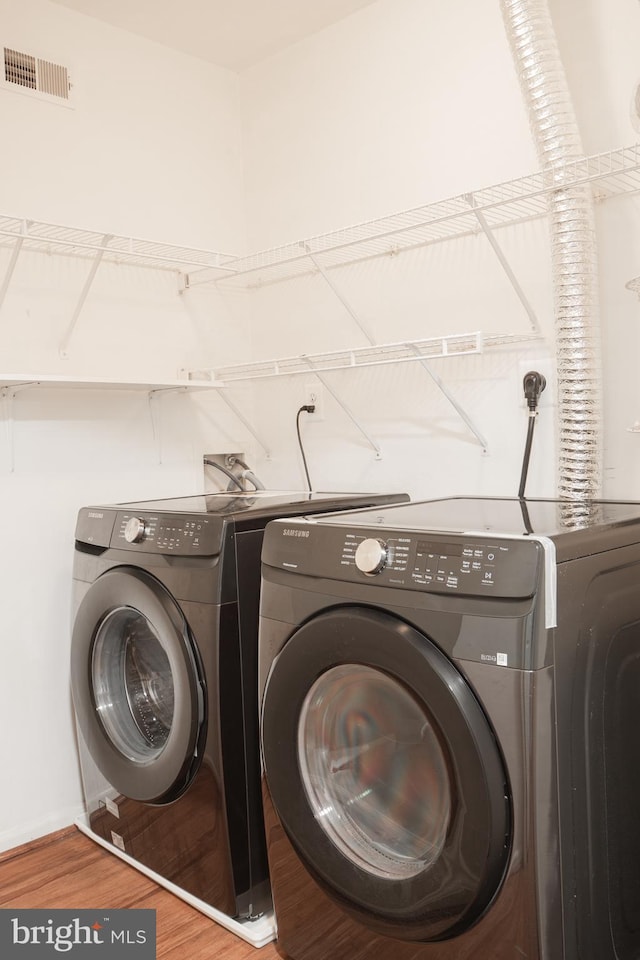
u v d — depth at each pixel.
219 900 1.83
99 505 2.38
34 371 2.38
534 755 1.21
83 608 2.08
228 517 1.79
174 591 1.84
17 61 2.35
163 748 1.87
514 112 2.17
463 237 2.31
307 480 2.83
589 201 1.88
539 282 2.14
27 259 2.37
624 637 1.42
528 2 1.85
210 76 2.88
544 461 2.15
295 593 1.55
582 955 1.31
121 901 1.95
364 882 1.44
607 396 2.01
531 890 1.23
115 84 2.59
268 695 1.58
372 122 2.53
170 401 2.73
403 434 2.50
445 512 1.73
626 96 1.94
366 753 1.48
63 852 2.22
